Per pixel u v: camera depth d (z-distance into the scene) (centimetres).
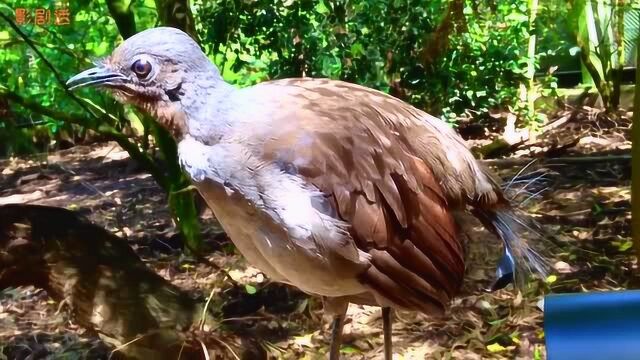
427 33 135
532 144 194
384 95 69
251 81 135
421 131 67
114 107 125
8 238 91
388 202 62
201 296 116
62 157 204
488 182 69
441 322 108
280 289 119
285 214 59
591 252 125
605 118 221
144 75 60
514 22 176
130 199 169
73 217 96
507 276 71
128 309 92
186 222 128
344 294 66
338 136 61
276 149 59
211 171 59
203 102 59
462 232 71
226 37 128
